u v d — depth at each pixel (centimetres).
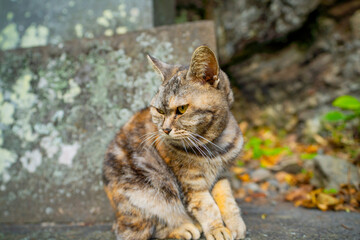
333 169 82
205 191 56
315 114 126
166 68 60
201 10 131
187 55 74
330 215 66
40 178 77
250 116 141
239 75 139
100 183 75
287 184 92
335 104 93
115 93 77
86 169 76
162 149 57
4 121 80
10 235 68
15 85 81
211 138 56
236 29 129
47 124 79
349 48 120
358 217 64
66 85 79
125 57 77
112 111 76
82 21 91
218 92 55
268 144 122
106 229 68
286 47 131
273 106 136
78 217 75
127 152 60
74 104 78
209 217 55
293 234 56
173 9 108
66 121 78
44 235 67
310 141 122
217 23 131
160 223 58
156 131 60
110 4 89
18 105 80
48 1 93
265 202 81
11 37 94
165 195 57
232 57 134
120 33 84
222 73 59
